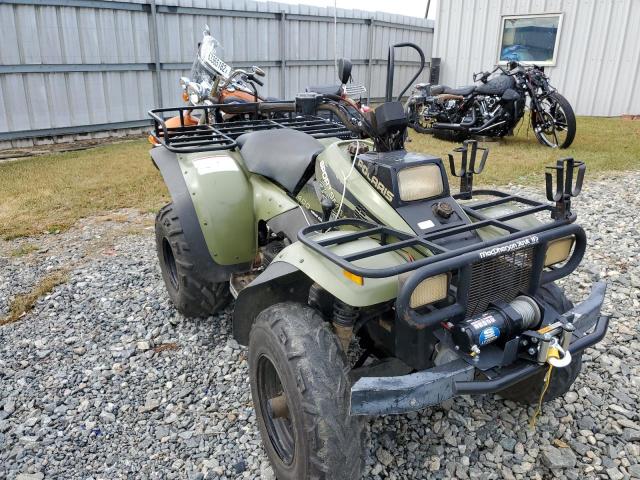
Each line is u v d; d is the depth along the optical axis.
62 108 8.57
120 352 3.14
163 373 2.96
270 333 2.02
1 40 7.71
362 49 13.01
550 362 1.88
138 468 2.32
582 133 9.55
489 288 2.07
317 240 2.02
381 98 13.90
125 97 9.30
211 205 2.96
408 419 2.55
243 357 3.07
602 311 3.47
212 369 2.98
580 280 3.87
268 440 2.23
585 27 11.48
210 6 9.88
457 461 2.33
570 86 11.98
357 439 1.86
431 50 14.91
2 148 8.20
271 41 11.05
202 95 5.73
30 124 8.30
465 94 8.57
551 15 11.74
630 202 5.68
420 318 1.86
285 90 11.60
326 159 2.51
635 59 11.12
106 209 5.75
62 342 3.25
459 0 12.86
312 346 1.92
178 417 2.62
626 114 11.49
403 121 2.30
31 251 4.64
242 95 5.69
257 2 10.52
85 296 3.81
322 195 2.54
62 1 8.13
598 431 2.49
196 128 3.62
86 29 8.52
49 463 2.35
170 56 9.69
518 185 6.27
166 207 3.42
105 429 2.55
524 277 2.15
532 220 2.45
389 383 1.77
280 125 3.67
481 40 12.83
